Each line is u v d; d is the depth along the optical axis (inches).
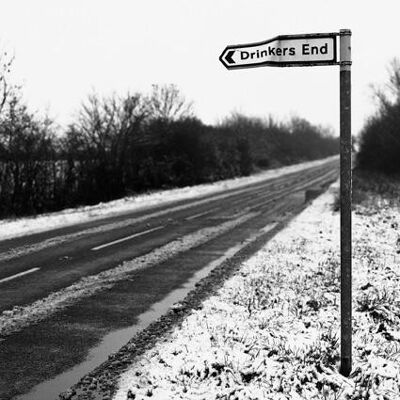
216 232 634.2
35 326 276.4
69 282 376.8
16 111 879.1
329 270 383.9
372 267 390.0
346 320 193.9
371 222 642.8
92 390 197.9
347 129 180.5
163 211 893.8
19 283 374.0
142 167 1362.0
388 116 1558.8
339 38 176.9
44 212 955.3
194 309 302.8
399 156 1545.3
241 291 336.8
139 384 197.8
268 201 1067.3
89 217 807.7
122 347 244.5
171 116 1557.6
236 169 2063.2
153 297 335.6
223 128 2167.8
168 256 479.5
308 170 2662.4
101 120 1204.5
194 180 1587.1
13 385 204.4
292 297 313.3
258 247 522.9
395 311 279.0
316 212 812.6
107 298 332.8
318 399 179.0
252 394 181.3
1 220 776.3
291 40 180.9
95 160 1148.5
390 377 196.2
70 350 241.4
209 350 227.1
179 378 198.5
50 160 987.3
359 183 1334.9
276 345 227.9
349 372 196.5
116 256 480.1
